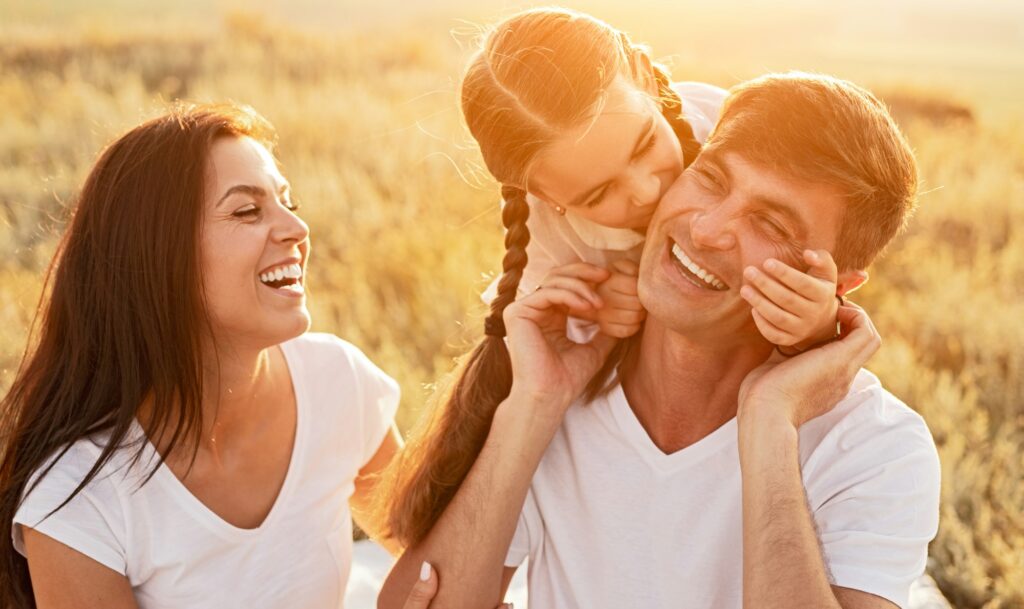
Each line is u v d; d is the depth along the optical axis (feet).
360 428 7.99
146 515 6.71
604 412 6.53
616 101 5.76
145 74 39.19
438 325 17.35
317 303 18.03
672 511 6.26
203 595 7.02
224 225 6.47
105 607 6.51
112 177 6.55
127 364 6.55
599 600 6.46
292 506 7.39
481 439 6.82
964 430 14.25
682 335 5.96
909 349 16.88
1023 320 17.47
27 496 6.45
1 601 6.79
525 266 6.91
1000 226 24.17
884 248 5.83
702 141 7.02
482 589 6.51
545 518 6.68
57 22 53.11
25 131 29.30
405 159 27.20
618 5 42.04
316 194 23.90
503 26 6.00
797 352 6.04
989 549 11.84
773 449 5.61
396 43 47.11
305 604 7.47
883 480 5.68
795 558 5.32
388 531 7.82
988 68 94.27
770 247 5.48
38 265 19.56
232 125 6.68
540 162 5.92
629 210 6.05
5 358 14.61
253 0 80.89
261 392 7.20
